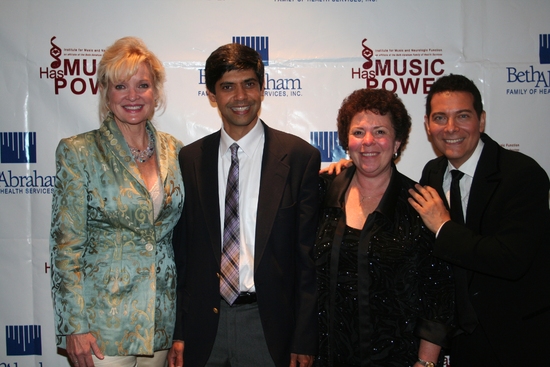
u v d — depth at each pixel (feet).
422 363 4.75
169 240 5.42
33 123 7.25
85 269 4.98
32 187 7.28
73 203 4.87
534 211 4.68
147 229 5.05
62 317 4.74
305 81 7.45
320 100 7.47
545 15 7.39
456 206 5.11
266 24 7.38
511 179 4.80
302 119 7.47
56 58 7.25
